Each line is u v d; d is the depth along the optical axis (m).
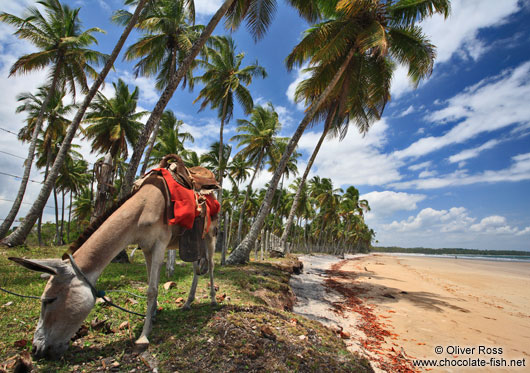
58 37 16.72
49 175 13.03
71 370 2.39
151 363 2.63
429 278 21.03
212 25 8.87
